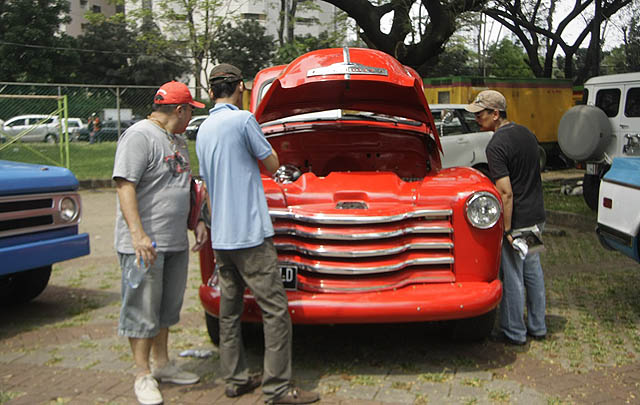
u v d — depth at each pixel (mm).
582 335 4758
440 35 12234
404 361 4242
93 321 5223
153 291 3607
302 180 4508
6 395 3705
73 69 41469
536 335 4660
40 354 4438
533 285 4602
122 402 3635
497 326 5012
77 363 4254
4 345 4637
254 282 3514
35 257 4926
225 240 3471
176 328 4977
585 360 4242
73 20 55438
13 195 4852
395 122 5520
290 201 4227
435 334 4793
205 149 3551
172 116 3742
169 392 3785
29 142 21891
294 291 3977
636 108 10672
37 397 3701
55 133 22453
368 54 4914
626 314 5281
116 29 44594
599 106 11328
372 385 3840
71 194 5309
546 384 3838
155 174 3607
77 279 6684
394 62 4965
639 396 3658
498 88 16828
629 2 20484
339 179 4523
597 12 18578
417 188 4340
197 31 27312
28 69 39375
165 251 3654
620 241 5422
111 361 4281
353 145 5555
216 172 3514
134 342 3646
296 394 3574
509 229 4363
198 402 3637
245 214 3479
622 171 5469
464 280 4133
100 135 23422
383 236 3973
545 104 17797
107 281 6602
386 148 5574
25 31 38938
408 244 4086
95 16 27312
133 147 3510
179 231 3732
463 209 4098
